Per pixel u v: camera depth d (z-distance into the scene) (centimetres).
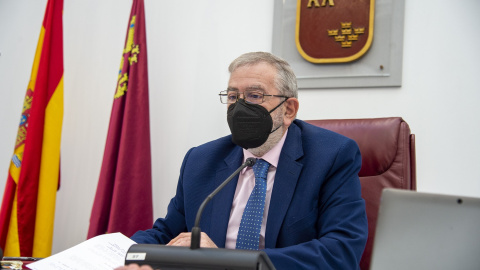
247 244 154
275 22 268
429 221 91
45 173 262
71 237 286
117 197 249
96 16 299
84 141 292
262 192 161
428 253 91
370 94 251
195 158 183
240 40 275
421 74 246
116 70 292
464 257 90
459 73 241
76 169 290
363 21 254
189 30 283
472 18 243
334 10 258
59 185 276
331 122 207
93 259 130
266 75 166
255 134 161
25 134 269
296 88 175
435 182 238
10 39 306
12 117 302
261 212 158
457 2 246
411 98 246
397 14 251
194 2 284
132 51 267
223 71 275
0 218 261
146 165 256
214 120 274
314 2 262
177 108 279
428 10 249
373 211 190
